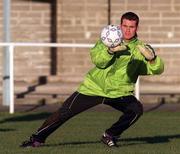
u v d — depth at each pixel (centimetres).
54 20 3947
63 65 3953
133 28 2006
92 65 3934
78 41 3947
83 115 2928
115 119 2814
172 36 3947
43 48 3966
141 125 2669
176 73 3900
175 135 2441
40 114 2977
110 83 2028
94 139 2333
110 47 1922
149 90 3694
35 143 2114
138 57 2014
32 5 3956
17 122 2742
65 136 2392
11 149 2117
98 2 3941
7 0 3219
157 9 3944
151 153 2075
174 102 3422
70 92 3606
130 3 3938
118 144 2223
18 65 3962
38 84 3812
